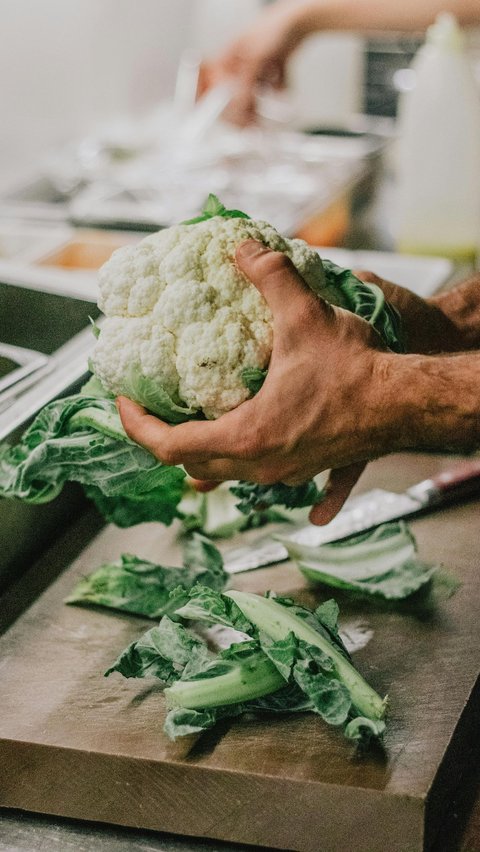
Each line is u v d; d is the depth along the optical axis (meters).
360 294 1.05
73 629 1.10
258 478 0.99
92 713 0.96
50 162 2.81
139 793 0.91
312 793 0.86
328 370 0.91
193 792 0.89
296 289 0.90
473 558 1.20
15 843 0.92
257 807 0.88
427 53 2.11
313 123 3.28
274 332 0.92
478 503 1.31
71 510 1.32
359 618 1.10
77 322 1.58
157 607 1.12
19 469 1.07
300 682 0.91
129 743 0.92
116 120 3.55
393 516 1.26
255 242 0.92
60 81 3.20
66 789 0.93
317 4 2.82
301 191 2.50
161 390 0.95
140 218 2.30
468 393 0.91
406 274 1.97
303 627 0.95
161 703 0.98
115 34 3.46
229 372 0.93
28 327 1.61
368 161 2.83
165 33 3.77
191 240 0.96
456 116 2.09
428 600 1.12
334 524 1.25
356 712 0.91
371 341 0.94
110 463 1.03
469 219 2.17
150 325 0.95
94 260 2.15
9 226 2.31
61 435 1.05
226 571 1.19
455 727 0.93
